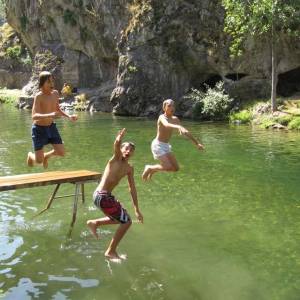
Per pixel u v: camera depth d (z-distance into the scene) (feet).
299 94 91.30
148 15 100.73
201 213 31.68
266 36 84.69
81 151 55.57
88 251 25.13
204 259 24.08
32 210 32.45
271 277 22.00
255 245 25.96
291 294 20.31
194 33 96.48
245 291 20.57
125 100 103.50
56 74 144.66
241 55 90.68
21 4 162.71
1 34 197.26
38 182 27.04
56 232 28.09
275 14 76.07
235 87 91.97
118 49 107.34
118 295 20.20
